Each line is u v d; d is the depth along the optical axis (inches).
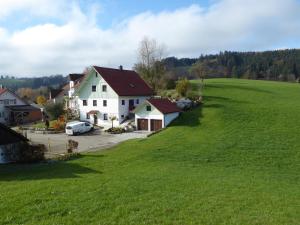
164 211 623.2
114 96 2549.2
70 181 909.2
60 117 2770.7
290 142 1684.3
